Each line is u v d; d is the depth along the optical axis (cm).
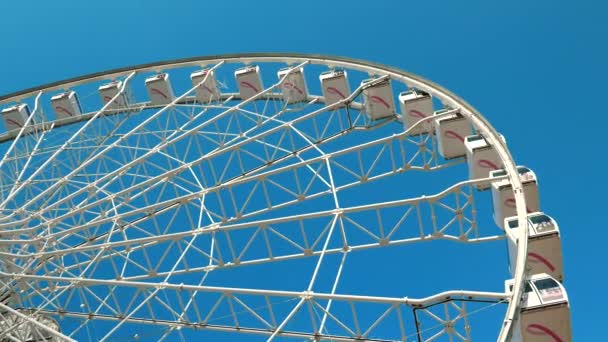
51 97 3784
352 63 3222
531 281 1911
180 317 2256
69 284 2620
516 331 1878
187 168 2800
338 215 2345
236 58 3578
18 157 3088
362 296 1959
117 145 2967
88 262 2656
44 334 2541
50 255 2539
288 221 2392
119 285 2317
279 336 2086
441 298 1895
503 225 2392
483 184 2600
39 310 2495
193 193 2667
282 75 3531
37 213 2678
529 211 2380
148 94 3781
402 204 2333
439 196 2336
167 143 2909
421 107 2997
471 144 2633
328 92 3375
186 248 2464
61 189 2862
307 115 2958
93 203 2675
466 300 1884
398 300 1930
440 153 2808
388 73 3070
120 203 2755
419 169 2727
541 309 1830
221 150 2839
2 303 2475
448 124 2758
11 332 2442
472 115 2673
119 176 2822
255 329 2222
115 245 2502
